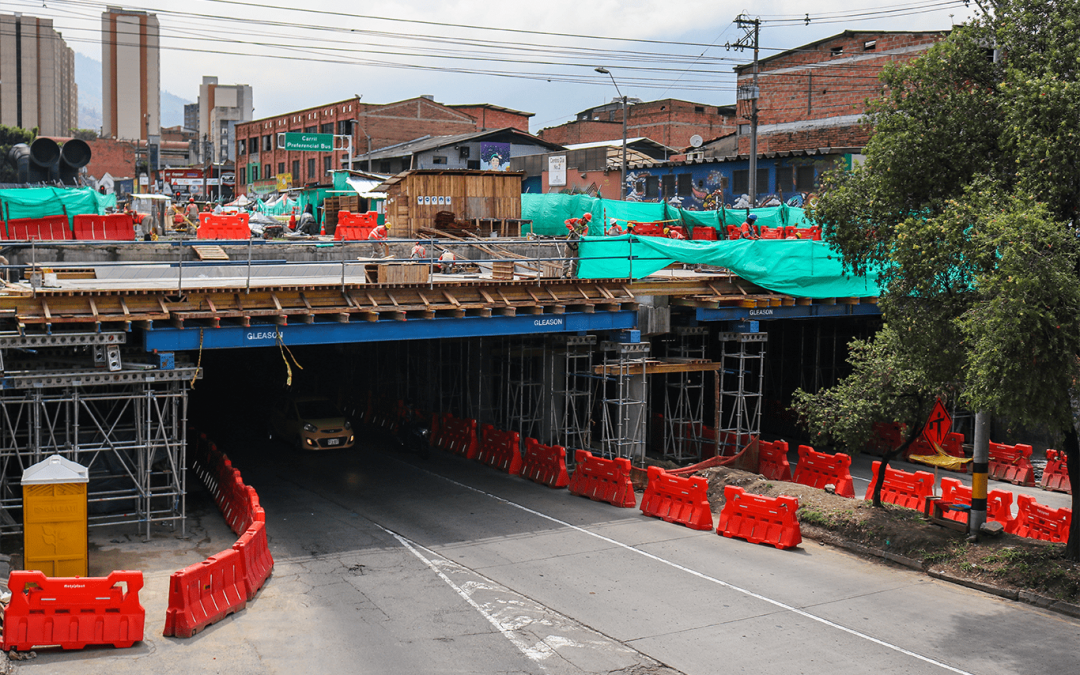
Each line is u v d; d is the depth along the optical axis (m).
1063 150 13.76
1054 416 13.94
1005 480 25.20
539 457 24.03
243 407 36.50
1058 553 15.79
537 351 26.84
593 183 59.16
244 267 23.98
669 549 17.78
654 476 20.52
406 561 16.83
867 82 52.69
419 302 20.41
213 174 91.38
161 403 21.16
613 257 23.16
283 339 19.12
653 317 23.73
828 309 25.98
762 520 18.44
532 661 12.20
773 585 15.66
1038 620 14.20
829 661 12.38
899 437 27.67
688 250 23.70
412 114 74.88
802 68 55.75
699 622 13.79
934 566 16.53
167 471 19.16
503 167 66.56
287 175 68.38
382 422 32.03
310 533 18.70
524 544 18.06
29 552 14.43
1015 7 15.43
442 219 31.88
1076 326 13.27
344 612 13.99
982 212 13.87
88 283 19.69
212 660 11.94
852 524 18.34
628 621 13.79
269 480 23.88
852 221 17.20
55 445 16.70
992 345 13.39
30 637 11.99
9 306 16.23
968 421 29.31
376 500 21.77
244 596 14.17
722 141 63.94
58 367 17.42
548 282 22.03
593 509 21.08
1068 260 13.41
